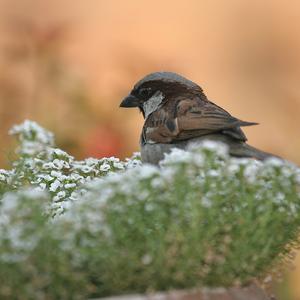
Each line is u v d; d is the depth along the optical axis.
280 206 7.99
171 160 7.70
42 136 10.28
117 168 9.85
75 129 14.66
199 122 11.31
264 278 8.36
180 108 11.66
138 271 7.62
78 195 9.01
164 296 7.51
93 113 14.82
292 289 10.96
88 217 7.43
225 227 7.80
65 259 7.39
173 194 7.52
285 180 7.85
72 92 14.94
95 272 7.61
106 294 7.69
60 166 9.86
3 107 14.80
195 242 7.53
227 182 7.75
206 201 7.60
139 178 7.47
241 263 7.84
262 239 7.84
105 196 7.47
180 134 11.39
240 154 10.79
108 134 14.52
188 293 7.60
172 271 7.59
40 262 7.36
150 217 7.53
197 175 7.88
